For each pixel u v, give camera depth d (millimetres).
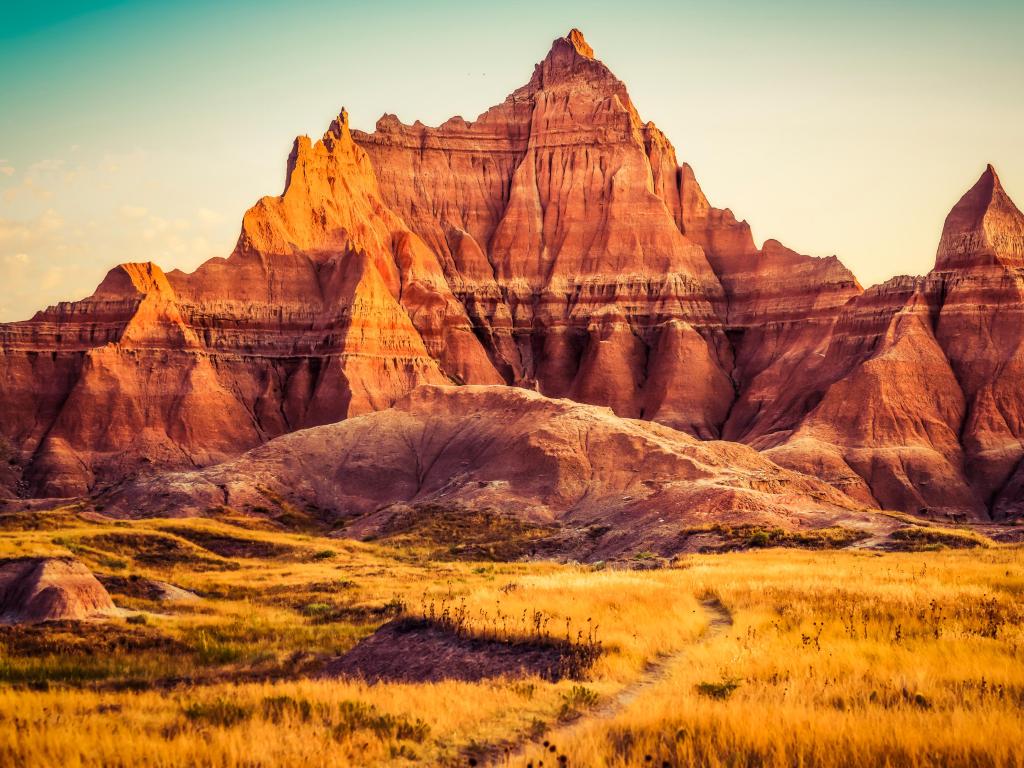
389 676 42750
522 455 145125
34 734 30938
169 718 33812
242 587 84938
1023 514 170125
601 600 48156
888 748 24922
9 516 116875
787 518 113062
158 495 149000
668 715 27969
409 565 104250
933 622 41406
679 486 124312
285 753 28484
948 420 193250
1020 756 23828
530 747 28766
